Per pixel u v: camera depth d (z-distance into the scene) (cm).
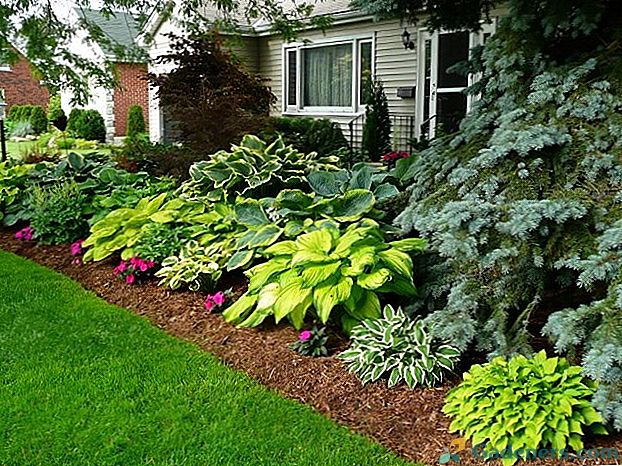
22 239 645
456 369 315
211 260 453
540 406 246
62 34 704
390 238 419
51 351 363
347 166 902
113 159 798
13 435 273
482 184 321
